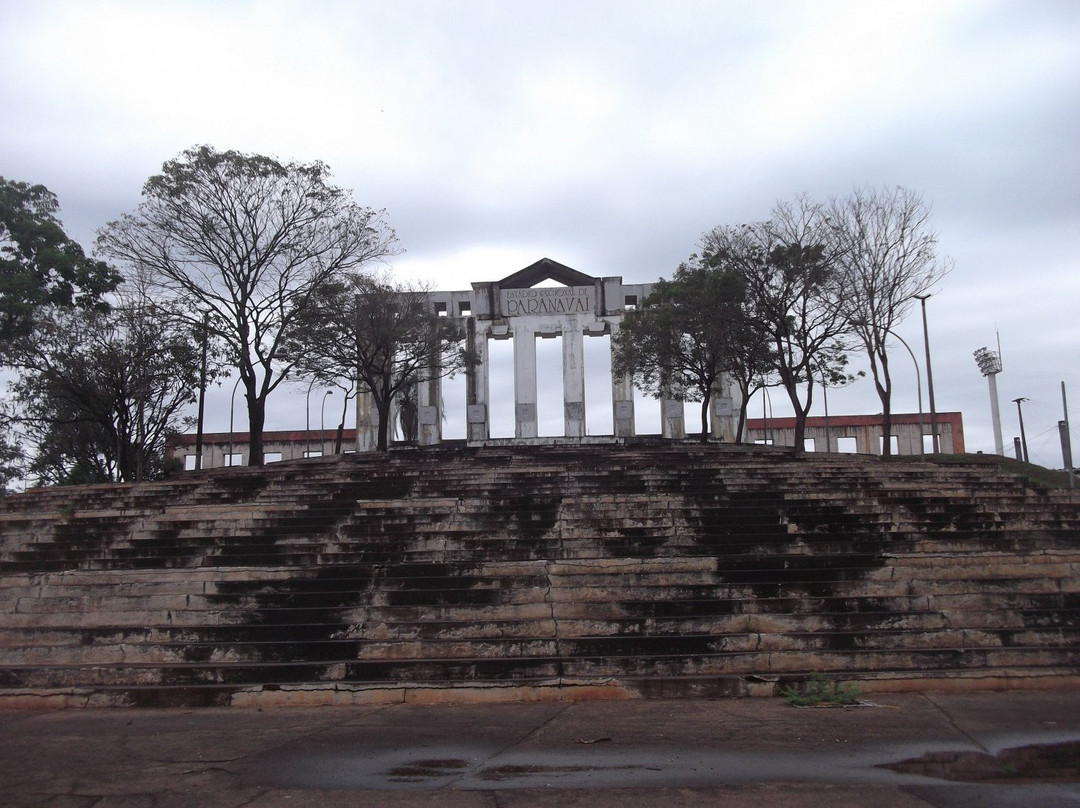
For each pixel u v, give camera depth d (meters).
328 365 37.94
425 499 18.59
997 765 7.00
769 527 15.72
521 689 10.12
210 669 10.80
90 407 33.25
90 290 32.91
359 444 52.25
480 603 12.47
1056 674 10.11
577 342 52.00
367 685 10.30
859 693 9.94
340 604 12.70
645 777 6.79
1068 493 18.69
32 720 9.58
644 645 11.03
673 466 22.78
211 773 7.15
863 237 33.69
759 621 11.55
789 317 34.47
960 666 10.64
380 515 17.16
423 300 42.22
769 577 13.04
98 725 9.23
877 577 12.92
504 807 6.13
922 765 7.03
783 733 8.15
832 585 12.48
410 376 45.09
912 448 61.66
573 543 15.09
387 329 38.00
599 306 52.41
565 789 6.51
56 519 18.08
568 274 52.94
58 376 32.62
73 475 40.00
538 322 52.31
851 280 33.44
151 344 33.28
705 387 40.78
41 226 31.62
